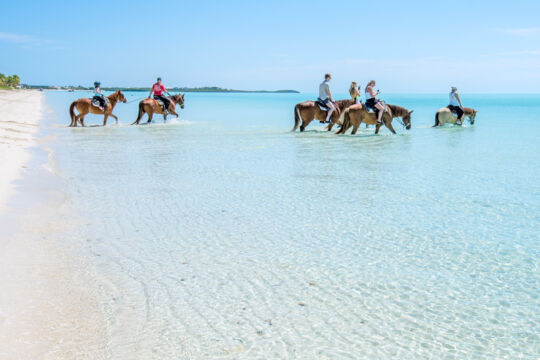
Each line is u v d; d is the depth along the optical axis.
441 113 22.45
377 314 3.96
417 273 4.83
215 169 10.73
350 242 5.79
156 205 7.51
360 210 7.27
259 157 12.53
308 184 9.15
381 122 17.70
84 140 16.25
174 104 25.08
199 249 5.51
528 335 3.61
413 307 4.09
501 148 14.48
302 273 4.82
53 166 10.95
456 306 4.11
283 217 6.88
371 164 11.46
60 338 3.49
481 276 4.76
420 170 10.65
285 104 70.50
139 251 5.41
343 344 3.48
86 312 3.92
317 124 24.48
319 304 4.14
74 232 6.07
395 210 7.28
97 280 4.58
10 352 3.27
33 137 16.83
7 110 30.80
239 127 22.19
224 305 4.10
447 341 3.53
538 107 62.66
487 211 7.21
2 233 5.87
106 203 7.59
